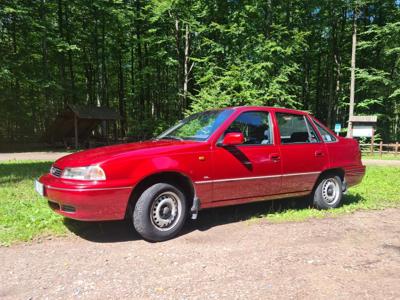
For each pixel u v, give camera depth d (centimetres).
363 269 367
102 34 3017
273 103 2095
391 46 2589
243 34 2189
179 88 2822
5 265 369
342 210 616
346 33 2966
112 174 416
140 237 463
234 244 439
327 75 3559
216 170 485
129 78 3903
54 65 2934
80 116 2347
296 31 2191
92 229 489
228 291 314
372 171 1196
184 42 2808
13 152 2122
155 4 2470
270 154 538
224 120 510
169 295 306
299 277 345
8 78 2253
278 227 512
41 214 529
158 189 443
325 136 621
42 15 2573
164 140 530
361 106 2677
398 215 596
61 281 333
